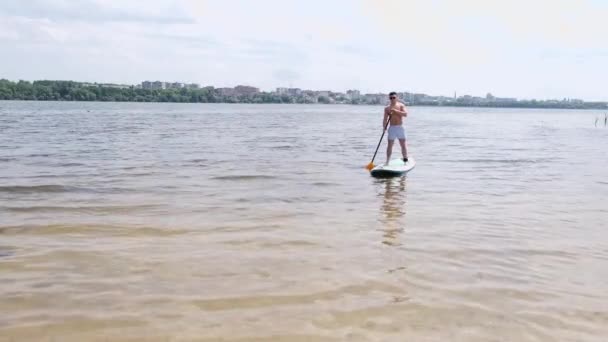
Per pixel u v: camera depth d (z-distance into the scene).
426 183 11.60
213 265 5.56
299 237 6.73
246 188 10.52
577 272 5.51
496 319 4.28
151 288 4.88
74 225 7.25
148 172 12.52
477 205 9.10
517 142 26.28
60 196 9.34
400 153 18.66
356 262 5.71
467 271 5.47
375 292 4.82
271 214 8.11
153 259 5.75
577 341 3.92
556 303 4.64
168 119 48.84
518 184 11.61
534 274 5.42
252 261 5.71
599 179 12.56
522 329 4.10
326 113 89.69
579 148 22.61
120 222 7.46
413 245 6.43
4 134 25.34
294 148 19.97
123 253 5.96
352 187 10.87
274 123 44.47
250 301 4.58
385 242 6.54
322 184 11.17
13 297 4.63
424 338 3.92
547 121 70.44
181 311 4.36
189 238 6.64
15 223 7.32
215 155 16.75
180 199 9.23
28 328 4.01
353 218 7.90
